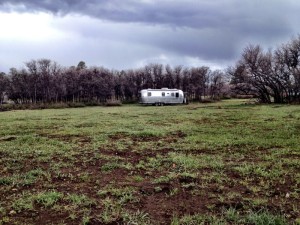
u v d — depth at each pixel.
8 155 10.12
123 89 64.69
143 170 8.36
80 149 10.98
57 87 60.06
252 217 5.21
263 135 13.41
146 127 16.81
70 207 5.79
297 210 5.55
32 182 7.26
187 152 10.52
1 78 57.31
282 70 41.84
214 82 63.72
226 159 9.41
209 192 6.55
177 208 5.77
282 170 7.98
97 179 7.57
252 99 52.41
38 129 16.62
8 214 5.55
